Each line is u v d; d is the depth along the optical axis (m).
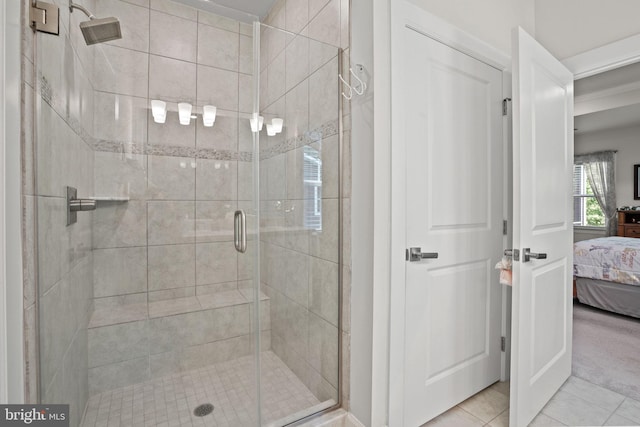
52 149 1.05
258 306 1.81
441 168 1.55
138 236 2.04
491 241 1.79
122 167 2.00
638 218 5.38
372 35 1.33
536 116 1.55
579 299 3.53
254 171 1.87
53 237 1.07
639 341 2.54
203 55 2.23
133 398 1.68
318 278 1.62
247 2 2.27
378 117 1.34
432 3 1.55
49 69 1.02
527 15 2.09
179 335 1.90
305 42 1.64
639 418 1.57
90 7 1.72
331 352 1.57
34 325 0.91
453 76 1.59
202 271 2.12
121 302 1.99
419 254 1.42
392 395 1.38
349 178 1.48
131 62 2.03
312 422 1.44
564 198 1.83
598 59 1.79
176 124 2.15
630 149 5.52
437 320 1.55
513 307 1.43
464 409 1.64
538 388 1.57
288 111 1.71
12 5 0.77
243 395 1.69
